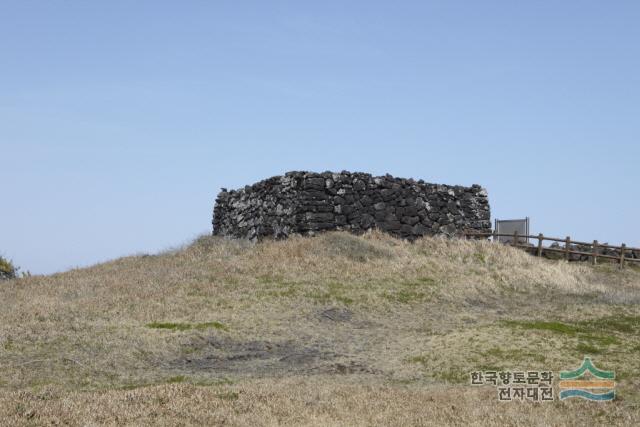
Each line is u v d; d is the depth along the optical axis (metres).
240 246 33.31
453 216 36.16
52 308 22.39
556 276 29.59
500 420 12.98
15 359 17.00
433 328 21.53
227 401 13.62
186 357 18.03
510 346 18.23
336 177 33.06
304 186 32.38
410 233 34.44
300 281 26.22
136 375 16.39
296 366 17.56
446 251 31.62
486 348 18.19
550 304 25.56
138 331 19.50
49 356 17.28
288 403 13.66
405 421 12.75
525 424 12.77
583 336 19.14
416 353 18.48
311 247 30.02
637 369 16.33
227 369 17.19
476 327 20.52
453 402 14.20
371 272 27.83
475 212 37.09
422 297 25.27
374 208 33.75
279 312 22.53
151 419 12.28
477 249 32.06
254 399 13.86
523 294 27.17
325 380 16.16
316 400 14.05
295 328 20.97
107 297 24.22
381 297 24.78
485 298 26.19
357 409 13.52
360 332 21.09
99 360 17.19
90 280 28.31
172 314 21.81
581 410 13.92
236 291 24.80
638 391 15.03
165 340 18.83
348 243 30.44
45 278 30.59
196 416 12.53
